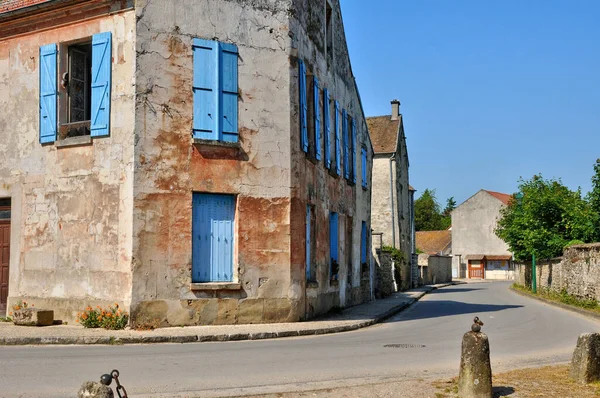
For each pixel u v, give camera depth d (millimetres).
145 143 14703
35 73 16156
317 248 18594
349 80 24141
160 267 14602
